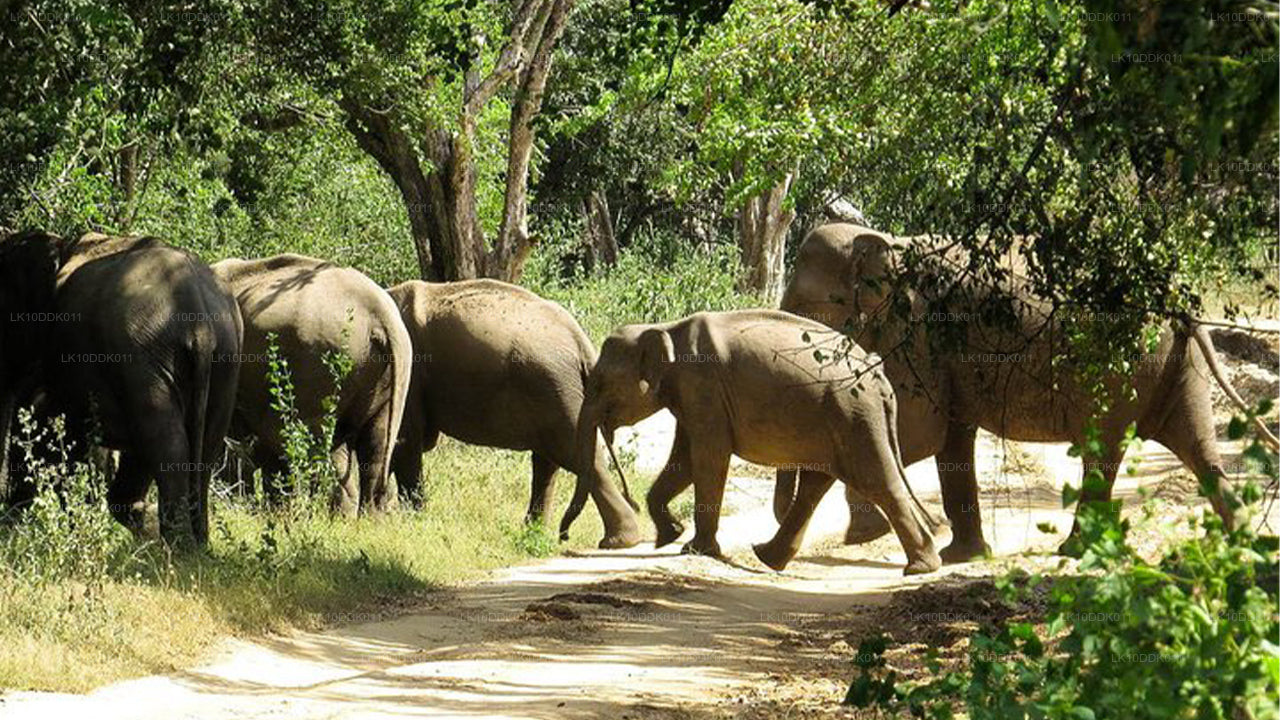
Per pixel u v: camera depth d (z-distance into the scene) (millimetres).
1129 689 6727
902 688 8383
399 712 10523
